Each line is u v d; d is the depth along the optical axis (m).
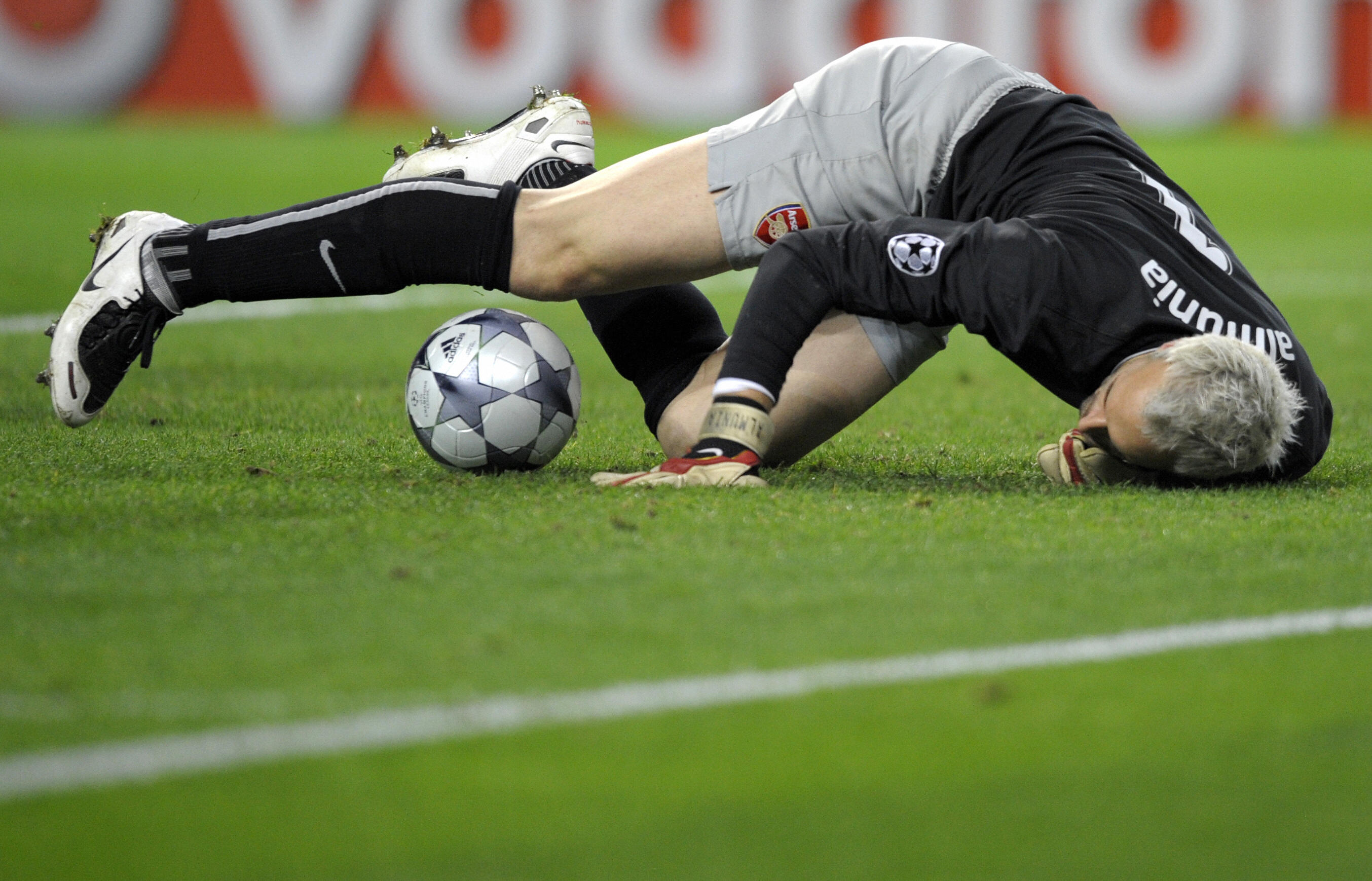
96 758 7.88
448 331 15.46
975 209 15.34
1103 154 15.12
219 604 10.35
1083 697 8.95
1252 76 81.31
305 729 8.25
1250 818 7.46
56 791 7.52
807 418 15.59
